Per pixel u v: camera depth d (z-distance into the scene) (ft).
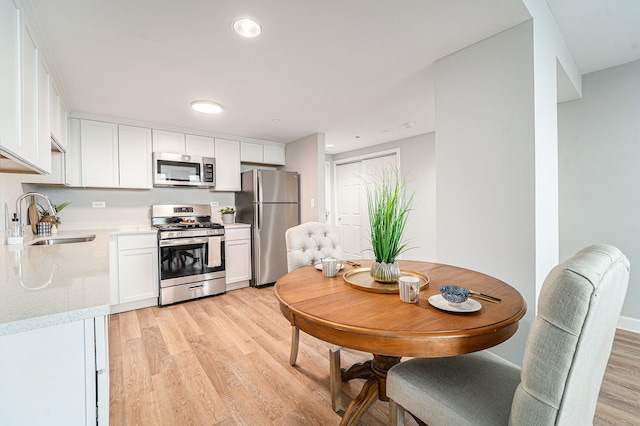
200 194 13.29
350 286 4.47
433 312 3.39
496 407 2.90
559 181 9.00
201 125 11.62
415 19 5.16
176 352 7.06
